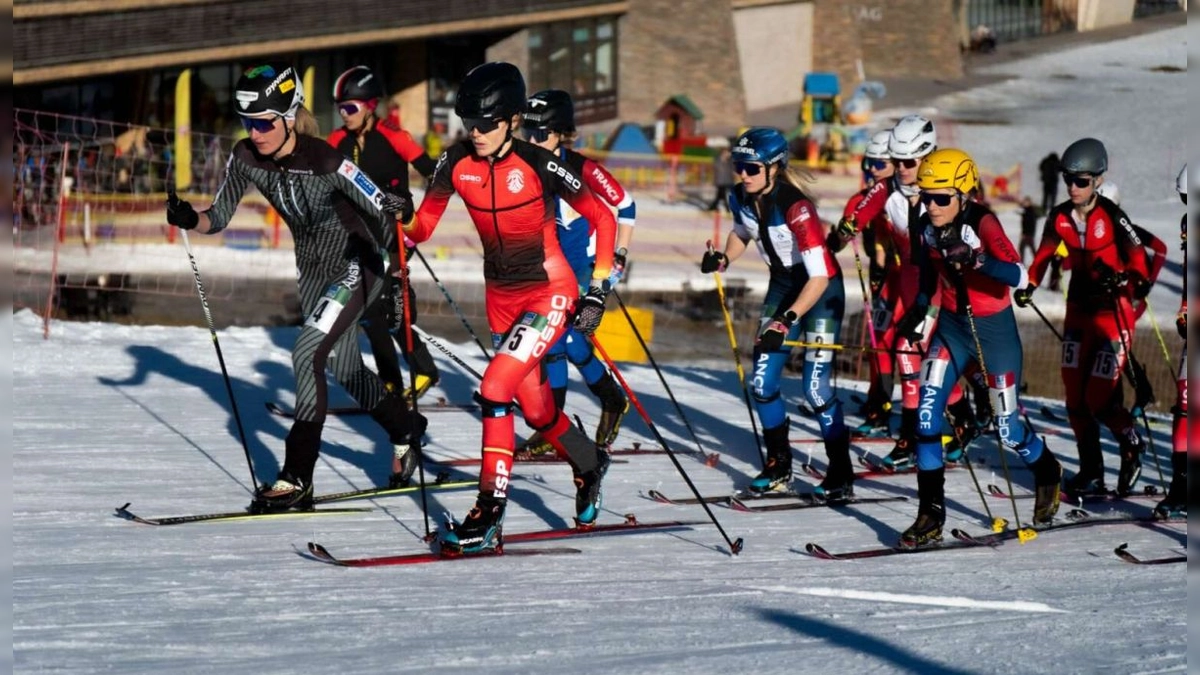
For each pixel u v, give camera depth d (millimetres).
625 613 8984
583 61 76375
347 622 8438
